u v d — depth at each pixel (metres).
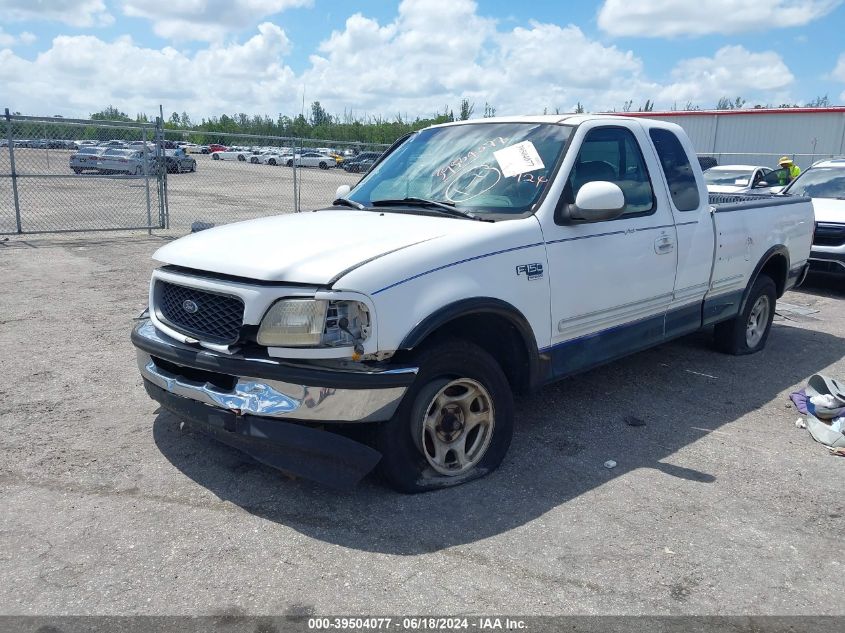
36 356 6.12
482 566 3.21
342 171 25.84
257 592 2.99
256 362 3.42
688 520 3.66
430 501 3.75
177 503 3.71
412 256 3.57
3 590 2.97
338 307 3.37
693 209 5.36
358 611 2.89
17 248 11.93
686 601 3.01
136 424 4.71
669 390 5.68
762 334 6.84
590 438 4.68
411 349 3.48
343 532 3.45
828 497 3.96
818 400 5.07
